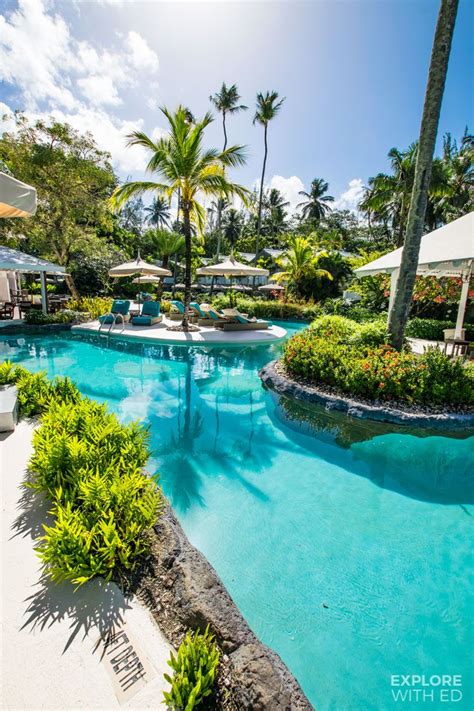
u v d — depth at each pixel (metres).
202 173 11.50
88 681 1.59
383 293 15.47
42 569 2.15
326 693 1.95
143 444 3.73
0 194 3.26
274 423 5.71
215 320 15.16
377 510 3.57
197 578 2.15
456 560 2.93
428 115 5.98
